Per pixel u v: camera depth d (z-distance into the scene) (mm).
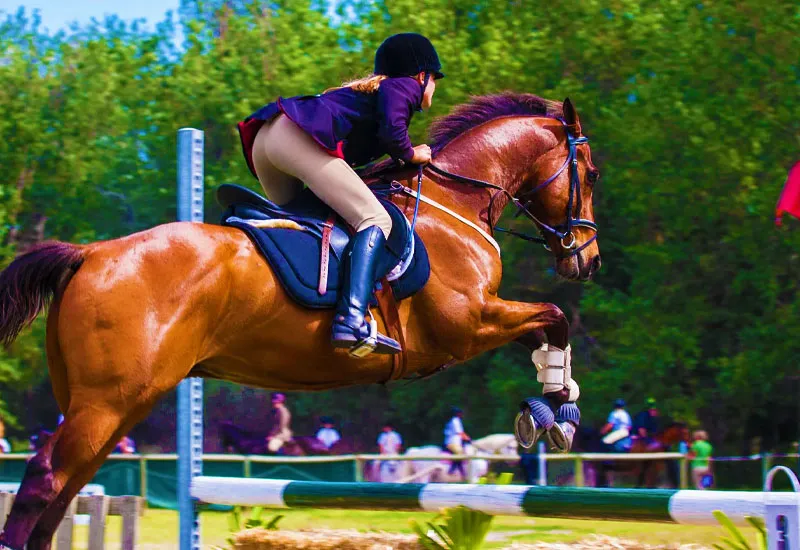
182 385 6129
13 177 27312
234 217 4723
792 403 24641
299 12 26625
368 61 23453
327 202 4746
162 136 29500
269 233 4609
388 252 4758
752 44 22078
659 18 23000
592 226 5594
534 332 5332
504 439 18531
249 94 25266
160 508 13430
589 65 25016
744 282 22609
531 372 28281
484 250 5086
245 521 6242
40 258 4355
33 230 30828
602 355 27031
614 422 16625
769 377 21938
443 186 5176
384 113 4762
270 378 4746
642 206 22500
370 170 5188
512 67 22922
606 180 24109
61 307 4301
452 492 4883
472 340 4992
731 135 21719
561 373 5242
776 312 22000
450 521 4973
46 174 28453
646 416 17109
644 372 22750
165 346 4293
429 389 30203
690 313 22641
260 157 4887
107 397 4230
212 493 5902
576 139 5547
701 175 21922
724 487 15594
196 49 27781
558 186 5492
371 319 4633
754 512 3914
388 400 32094
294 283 4531
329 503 5340
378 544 5320
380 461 13703
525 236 5621
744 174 21266
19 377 25891
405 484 5117
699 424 23000
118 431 4363
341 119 4750
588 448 17000
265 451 16281
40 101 27906
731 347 24562
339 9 24969
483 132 5391
